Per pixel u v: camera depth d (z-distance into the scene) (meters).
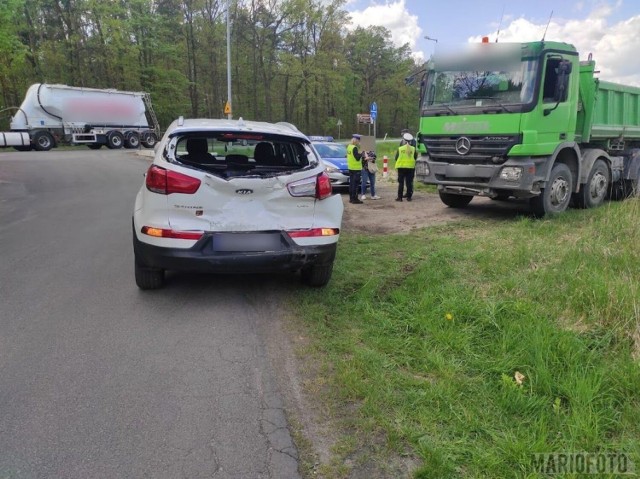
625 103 10.37
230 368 3.69
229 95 29.08
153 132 35.16
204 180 4.53
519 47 8.16
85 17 41.75
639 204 8.40
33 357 3.80
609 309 4.01
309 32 55.84
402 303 4.75
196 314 4.70
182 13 49.84
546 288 4.69
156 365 3.72
